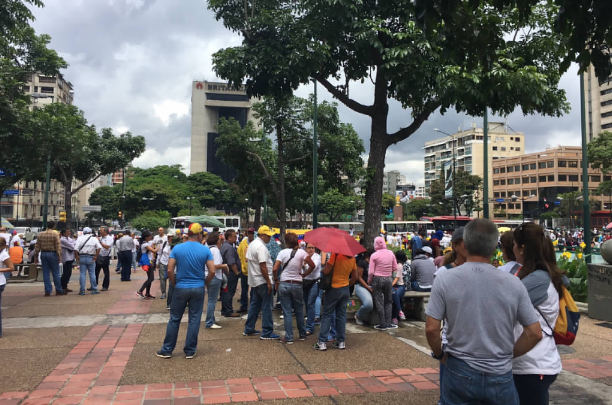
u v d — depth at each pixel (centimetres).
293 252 679
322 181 2947
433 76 810
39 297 1091
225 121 2692
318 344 617
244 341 667
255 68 855
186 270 571
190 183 9031
